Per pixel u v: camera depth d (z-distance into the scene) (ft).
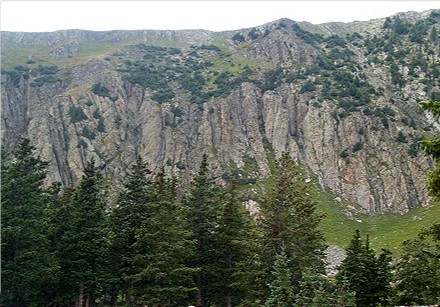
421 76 460.96
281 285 110.73
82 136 391.65
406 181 348.38
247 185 347.36
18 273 146.92
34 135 385.70
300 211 143.64
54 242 168.25
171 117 426.10
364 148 380.58
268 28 605.73
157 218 144.25
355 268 120.67
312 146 392.47
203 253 154.71
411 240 126.21
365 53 537.65
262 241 138.31
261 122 436.35
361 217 318.65
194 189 165.27
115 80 464.24
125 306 158.81
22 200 161.68
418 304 111.65
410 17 628.69
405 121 397.80
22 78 454.40
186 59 560.20
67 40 589.73
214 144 402.31
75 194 166.09
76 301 161.58
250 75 495.41
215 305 157.48
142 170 174.19
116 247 162.09
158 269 136.56
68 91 436.76
